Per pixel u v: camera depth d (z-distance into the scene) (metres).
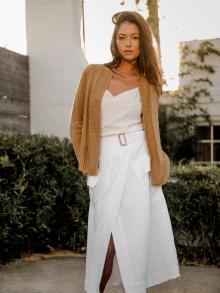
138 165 2.55
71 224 4.57
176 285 3.29
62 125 5.37
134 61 2.61
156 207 2.65
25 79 5.42
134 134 2.59
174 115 7.59
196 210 3.88
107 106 2.54
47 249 4.45
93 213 2.62
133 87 2.58
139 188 2.54
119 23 2.58
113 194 2.50
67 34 5.39
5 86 5.00
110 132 2.58
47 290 3.20
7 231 3.84
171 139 7.53
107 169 2.54
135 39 2.56
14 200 3.93
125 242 2.50
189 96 7.58
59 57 5.39
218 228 3.88
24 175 4.00
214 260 3.92
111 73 2.59
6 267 3.85
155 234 2.65
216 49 7.47
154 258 2.66
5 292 3.14
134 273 2.51
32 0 5.52
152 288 3.21
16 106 5.21
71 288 3.26
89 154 2.58
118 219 2.51
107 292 3.05
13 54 5.17
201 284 3.32
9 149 4.08
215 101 7.45
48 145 4.36
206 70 7.51
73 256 4.30
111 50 2.64
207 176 3.94
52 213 4.36
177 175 3.99
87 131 2.62
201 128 7.57
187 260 4.01
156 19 6.48
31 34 5.52
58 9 5.40
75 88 5.32
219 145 7.39
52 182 4.27
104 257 2.52
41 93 5.46
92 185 2.56
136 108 2.57
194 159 7.50
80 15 5.52
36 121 5.48
